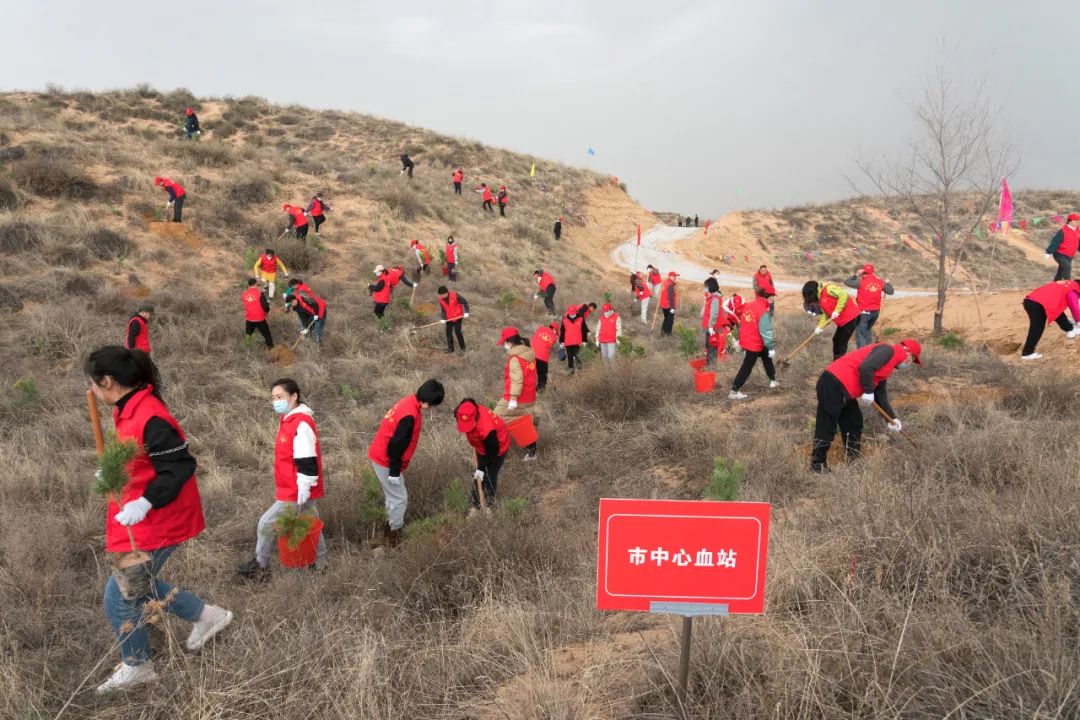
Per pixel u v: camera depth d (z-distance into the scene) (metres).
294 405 4.81
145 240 16.48
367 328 14.01
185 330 12.48
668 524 2.29
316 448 4.71
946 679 2.35
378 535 5.59
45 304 12.73
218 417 8.73
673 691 2.59
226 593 4.37
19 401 8.48
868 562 3.39
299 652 3.27
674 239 43.00
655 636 3.25
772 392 8.19
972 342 10.55
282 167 24.59
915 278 34.09
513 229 30.61
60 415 8.30
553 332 9.69
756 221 44.59
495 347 13.45
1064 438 4.76
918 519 3.60
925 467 4.69
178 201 17.53
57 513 5.66
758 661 2.75
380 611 3.95
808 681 2.41
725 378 9.09
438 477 6.45
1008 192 11.30
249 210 20.02
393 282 14.66
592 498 5.75
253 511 5.89
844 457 5.58
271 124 44.44
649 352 12.33
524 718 2.57
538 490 6.30
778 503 4.90
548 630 3.44
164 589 3.44
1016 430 4.96
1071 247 9.66
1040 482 3.84
